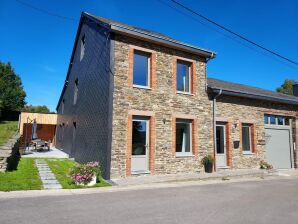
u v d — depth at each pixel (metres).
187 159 12.15
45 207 6.04
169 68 12.14
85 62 15.10
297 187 10.02
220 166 13.53
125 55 11.01
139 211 5.99
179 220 5.44
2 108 39.84
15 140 13.59
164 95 11.80
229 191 8.77
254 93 14.52
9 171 9.93
